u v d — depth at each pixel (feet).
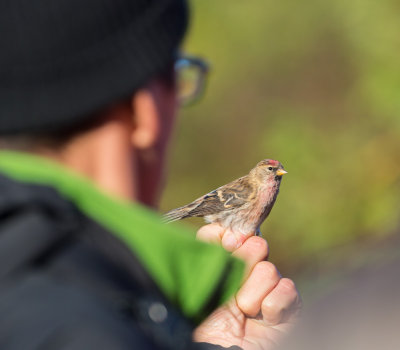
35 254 11.79
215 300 13.93
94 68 13.33
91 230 12.67
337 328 10.70
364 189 95.04
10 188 12.50
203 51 109.19
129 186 13.93
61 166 13.60
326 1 104.99
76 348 10.84
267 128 105.09
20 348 10.85
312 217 94.68
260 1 108.17
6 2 13.09
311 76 105.91
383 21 104.01
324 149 98.89
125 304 11.75
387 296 10.50
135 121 13.98
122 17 13.52
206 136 106.01
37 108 13.15
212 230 21.50
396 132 99.25
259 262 20.10
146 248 13.17
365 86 102.42
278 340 19.20
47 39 13.14
